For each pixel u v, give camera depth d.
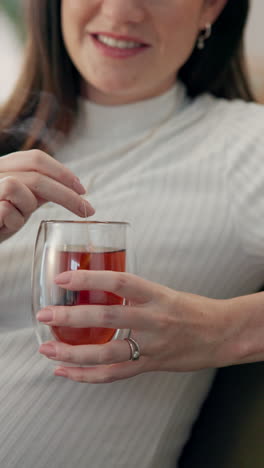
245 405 0.94
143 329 0.76
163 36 0.97
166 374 0.91
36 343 0.88
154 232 0.93
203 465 0.97
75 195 0.80
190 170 0.96
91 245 0.71
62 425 0.86
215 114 1.03
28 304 0.92
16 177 0.80
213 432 0.97
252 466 0.92
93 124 1.05
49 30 1.06
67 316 0.71
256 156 0.96
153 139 1.00
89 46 0.99
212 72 1.08
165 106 1.04
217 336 0.81
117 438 0.88
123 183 0.96
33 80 1.08
